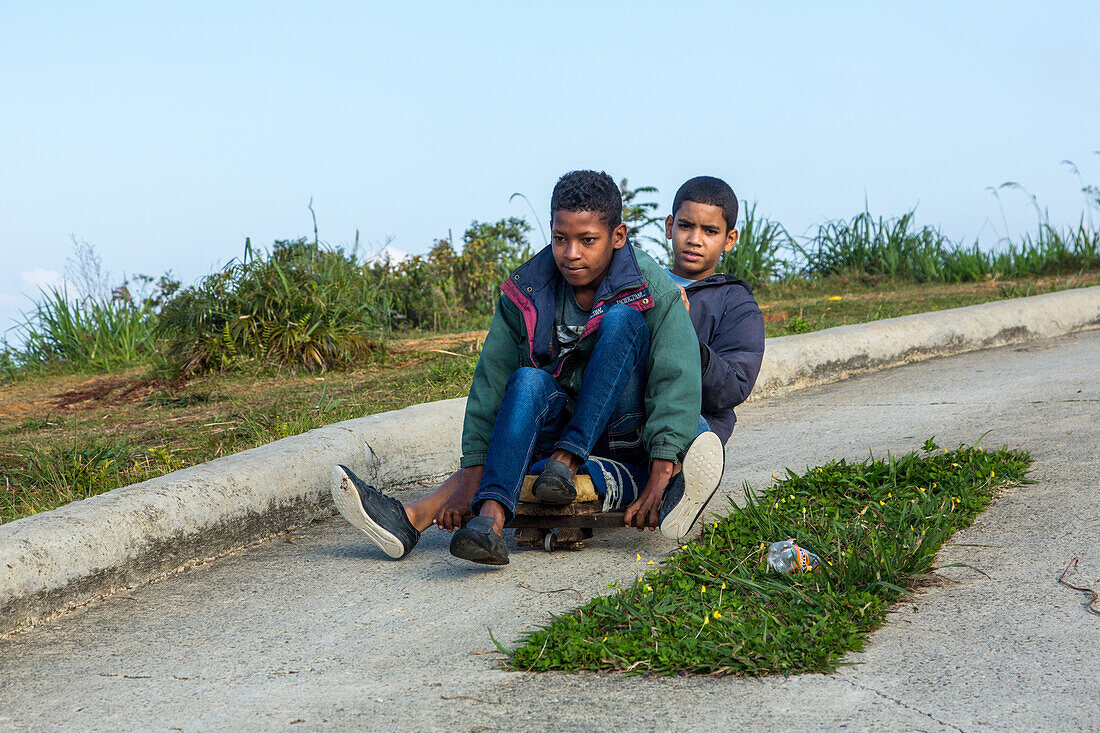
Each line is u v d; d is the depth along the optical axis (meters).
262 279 7.93
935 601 2.67
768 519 3.19
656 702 2.16
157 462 4.57
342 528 3.84
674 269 3.78
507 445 2.99
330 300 8.05
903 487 3.59
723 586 2.68
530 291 3.21
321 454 4.02
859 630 2.45
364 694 2.30
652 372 3.13
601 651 2.37
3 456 5.05
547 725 2.09
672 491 3.06
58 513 3.14
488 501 2.97
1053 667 2.23
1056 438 4.37
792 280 12.57
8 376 9.33
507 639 2.58
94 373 9.00
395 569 3.27
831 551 2.92
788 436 5.02
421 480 4.49
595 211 3.03
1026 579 2.79
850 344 6.77
